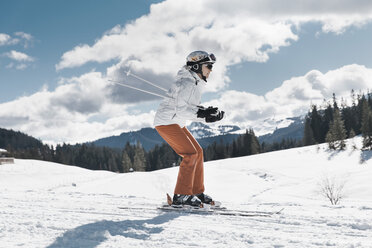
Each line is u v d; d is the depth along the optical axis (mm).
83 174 41688
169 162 89812
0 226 2500
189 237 2209
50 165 48094
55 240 2094
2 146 164000
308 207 3982
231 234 2281
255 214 3107
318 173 40312
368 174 27859
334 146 56781
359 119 83000
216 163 52469
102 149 107688
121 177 26781
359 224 2598
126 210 3365
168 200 3496
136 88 3490
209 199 3744
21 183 33500
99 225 2506
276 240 2141
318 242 2076
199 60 3410
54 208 3488
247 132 78750
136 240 2133
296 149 60375
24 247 1942
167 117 3463
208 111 3393
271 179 39312
